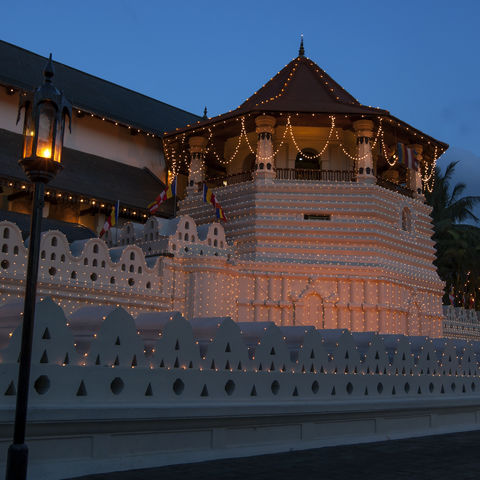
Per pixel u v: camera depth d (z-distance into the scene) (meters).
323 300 30.28
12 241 20.53
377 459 10.06
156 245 27.03
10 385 7.93
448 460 10.06
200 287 26.67
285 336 12.48
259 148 32.28
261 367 11.12
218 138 36.62
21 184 30.52
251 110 31.22
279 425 11.09
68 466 8.13
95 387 8.71
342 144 34.78
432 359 15.29
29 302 7.27
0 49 37.16
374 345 13.60
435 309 35.59
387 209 33.00
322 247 31.50
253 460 9.72
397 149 34.09
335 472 8.77
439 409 15.05
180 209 35.50
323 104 32.22
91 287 22.61
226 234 32.34
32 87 34.19
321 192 32.22
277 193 32.16
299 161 36.25
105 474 8.28
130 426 8.91
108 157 38.72
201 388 10.03
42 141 7.78
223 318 10.70
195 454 9.59
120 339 9.16
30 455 7.92
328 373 12.31
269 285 29.86
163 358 9.62
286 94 34.12
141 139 40.88
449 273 50.75
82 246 23.19
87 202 33.34
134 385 9.16
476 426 15.95
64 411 8.12
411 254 34.78
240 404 10.30
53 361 8.42
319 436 11.81
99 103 39.97
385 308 30.83
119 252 24.81
